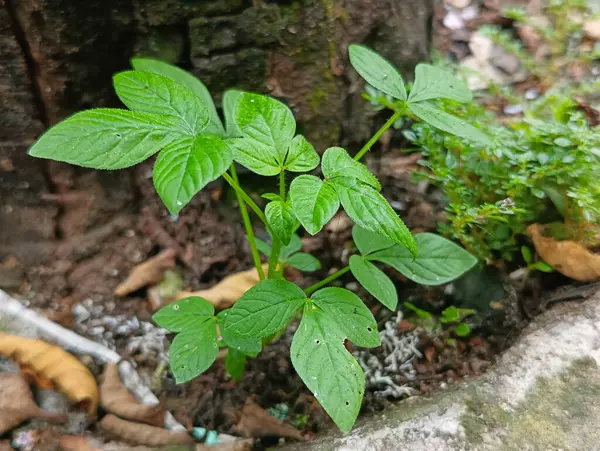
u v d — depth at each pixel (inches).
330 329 5.0
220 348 7.4
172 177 4.2
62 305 7.6
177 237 8.3
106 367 6.8
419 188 8.7
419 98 6.0
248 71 7.9
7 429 5.9
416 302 7.9
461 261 6.3
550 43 10.0
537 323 7.0
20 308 7.1
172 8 7.2
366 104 8.6
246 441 6.3
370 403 6.7
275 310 5.1
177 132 4.8
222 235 8.5
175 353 5.7
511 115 9.2
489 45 10.5
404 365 7.2
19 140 7.3
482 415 5.7
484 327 7.4
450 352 7.3
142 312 7.8
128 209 8.3
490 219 7.4
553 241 7.3
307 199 4.5
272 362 7.3
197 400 6.9
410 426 5.7
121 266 8.1
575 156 6.7
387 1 8.3
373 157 9.0
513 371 6.1
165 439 6.2
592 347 6.2
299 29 7.7
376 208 4.6
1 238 7.8
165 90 5.1
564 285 7.5
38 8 6.4
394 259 6.3
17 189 7.6
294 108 8.3
